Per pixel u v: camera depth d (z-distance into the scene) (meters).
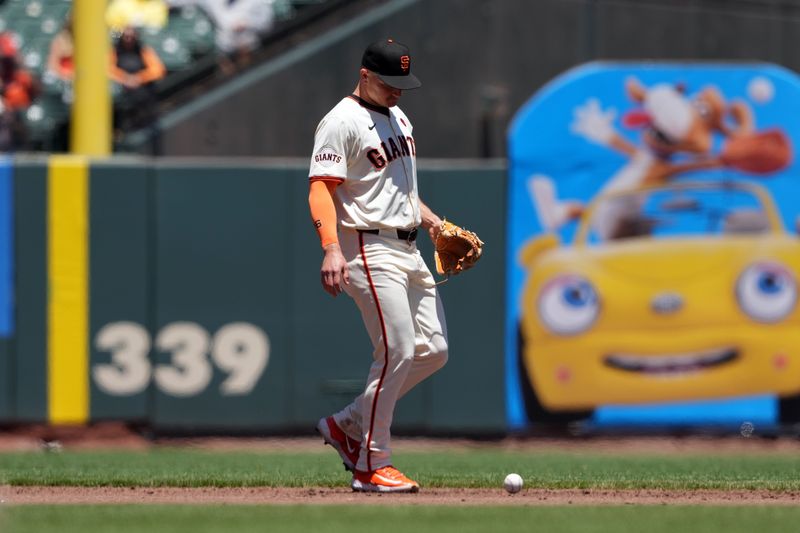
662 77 41.16
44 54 48.06
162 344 38.75
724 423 40.78
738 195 41.12
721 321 40.81
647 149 40.94
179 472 24.30
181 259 38.81
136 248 38.62
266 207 39.06
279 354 39.12
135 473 23.77
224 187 38.91
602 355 40.44
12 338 38.25
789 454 37.72
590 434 40.41
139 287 38.66
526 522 15.39
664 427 40.66
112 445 38.25
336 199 18.91
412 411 39.59
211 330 38.88
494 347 39.88
